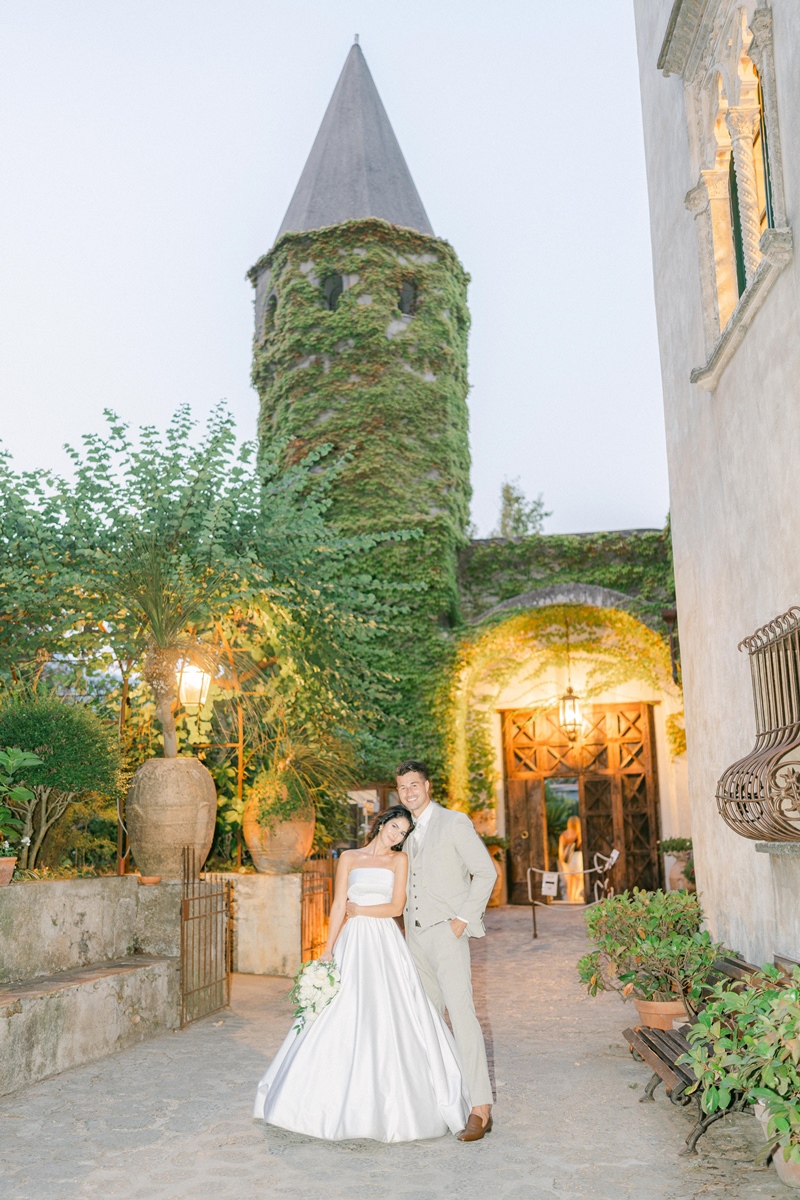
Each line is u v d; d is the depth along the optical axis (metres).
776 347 5.48
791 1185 3.94
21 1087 5.46
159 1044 6.69
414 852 4.93
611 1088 5.55
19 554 8.98
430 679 16.41
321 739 10.56
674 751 16.33
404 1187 3.96
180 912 7.50
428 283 18.70
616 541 17.09
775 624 5.29
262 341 19.34
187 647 8.95
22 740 7.03
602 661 17.52
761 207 6.30
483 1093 4.63
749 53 5.70
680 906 6.61
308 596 9.91
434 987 4.98
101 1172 4.16
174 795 8.10
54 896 6.58
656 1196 3.86
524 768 18.05
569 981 9.46
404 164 21.02
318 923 10.36
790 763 4.84
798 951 5.30
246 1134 4.67
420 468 17.81
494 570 17.58
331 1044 4.65
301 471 10.62
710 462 7.03
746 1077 3.93
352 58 22.50
